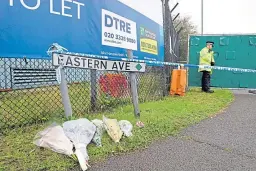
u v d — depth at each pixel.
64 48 4.25
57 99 5.17
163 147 3.62
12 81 4.52
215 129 4.55
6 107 4.80
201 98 7.96
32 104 4.96
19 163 2.89
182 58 13.41
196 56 11.03
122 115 5.02
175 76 8.43
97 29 5.18
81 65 4.13
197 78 11.09
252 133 4.38
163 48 8.28
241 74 10.95
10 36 3.74
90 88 5.50
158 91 7.89
